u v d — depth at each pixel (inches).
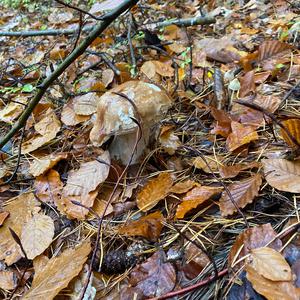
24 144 20.6
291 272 11.1
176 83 23.7
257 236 12.5
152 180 16.0
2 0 55.1
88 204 15.8
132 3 11.7
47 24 46.4
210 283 11.9
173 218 14.8
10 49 39.0
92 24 37.8
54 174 17.7
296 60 23.9
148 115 15.8
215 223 14.2
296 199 14.2
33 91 25.8
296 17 32.7
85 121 21.3
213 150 17.7
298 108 19.4
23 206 16.5
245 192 14.4
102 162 16.4
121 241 14.4
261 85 22.0
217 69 22.1
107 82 25.1
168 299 12.0
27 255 14.2
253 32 31.4
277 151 16.5
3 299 13.3
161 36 32.7
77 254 13.5
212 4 42.6
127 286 12.8
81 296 12.0
